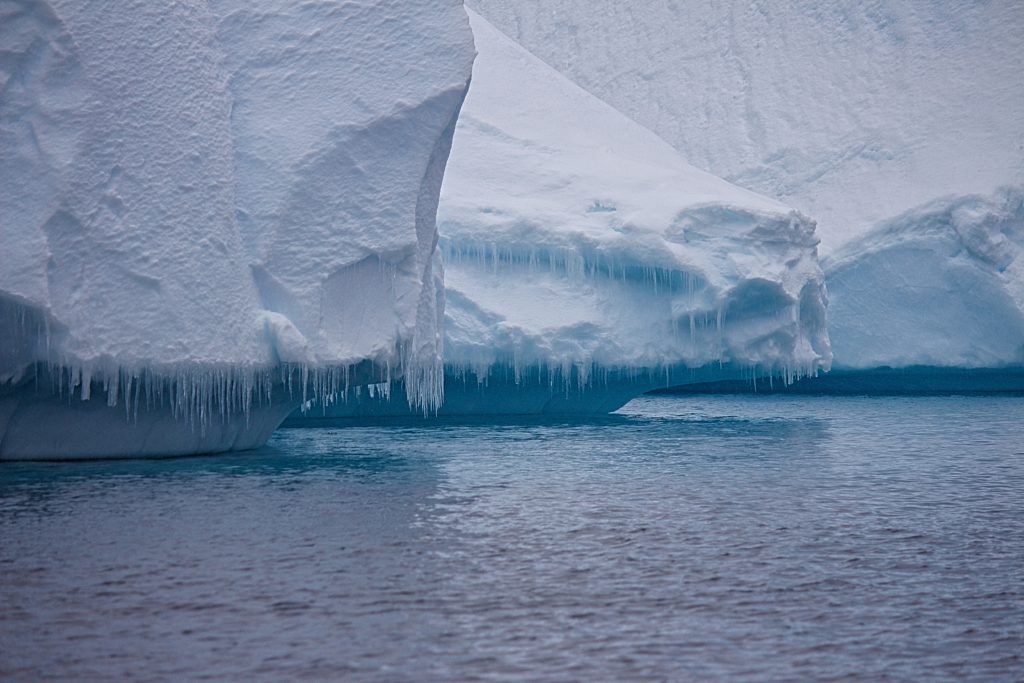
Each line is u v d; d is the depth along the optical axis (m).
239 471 29.59
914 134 91.62
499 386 57.47
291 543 19.38
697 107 103.25
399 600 15.52
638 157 65.50
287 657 12.97
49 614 14.66
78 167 28.75
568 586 16.47
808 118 97.56
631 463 33.44
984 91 92.50
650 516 22.94
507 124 64.31
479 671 12.58
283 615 14.70
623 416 59.12
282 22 33.28
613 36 111.12
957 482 29.44
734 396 86.25
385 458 34.03
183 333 29.78
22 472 28.44
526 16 116.38
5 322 27.77
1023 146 86.19
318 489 26.28
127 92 29.86
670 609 15.27
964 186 82.12
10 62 28.56
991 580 17.17
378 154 32.72
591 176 59.66
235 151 32.19
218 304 30.39
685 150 101.19
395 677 12.34
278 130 32.38
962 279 77.94
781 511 23.86
